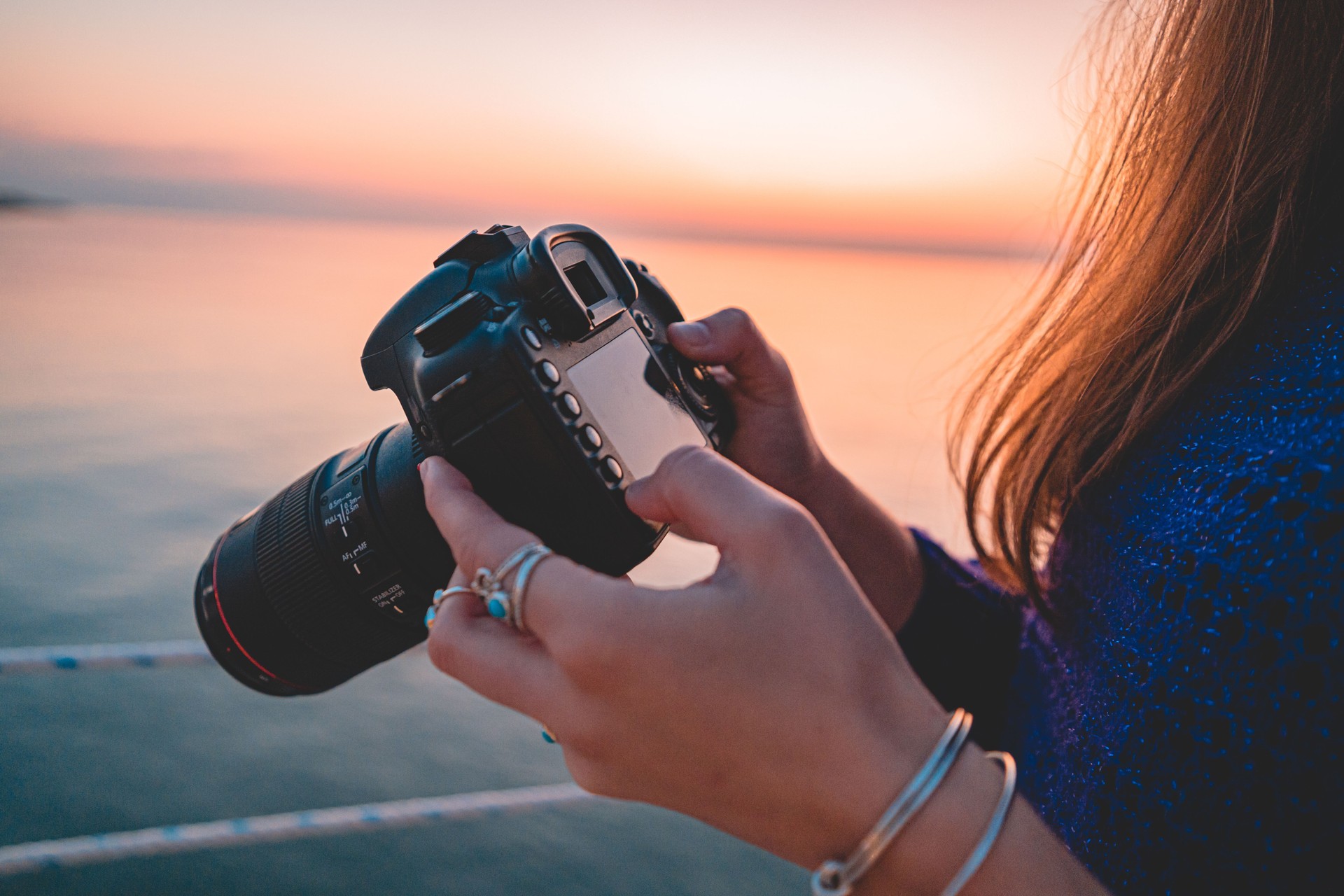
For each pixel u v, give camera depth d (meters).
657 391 0.85
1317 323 0.52
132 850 1.51
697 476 0.49
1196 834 0.45
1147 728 0.50
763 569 0.45
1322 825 0.39
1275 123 0.59
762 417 0.96
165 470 26.50
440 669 0.54
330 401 38.00
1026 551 0.71
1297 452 0.47
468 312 0.74
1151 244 0.68
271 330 57.94
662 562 17.67
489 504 0.73
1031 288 0.87
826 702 0.43
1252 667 0.44
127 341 49.31
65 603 17.45
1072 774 0.57
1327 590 0.41
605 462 0.71
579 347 0.77
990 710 0.89
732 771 0.44
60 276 84.00
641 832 12.88
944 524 9.52
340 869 11.80
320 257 145.75
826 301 105.81
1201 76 0.65
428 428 0.75
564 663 0.46
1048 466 0.71
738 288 116.00
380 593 0.89
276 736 14.18
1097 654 0.58
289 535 0.94
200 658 1.57
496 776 13.63
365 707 15.20
